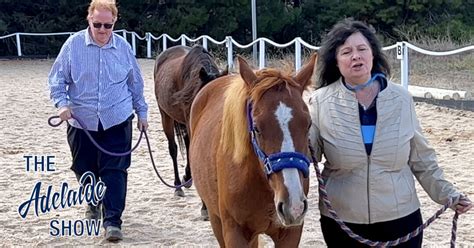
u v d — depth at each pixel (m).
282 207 3.30
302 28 31.06
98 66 5.71
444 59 18.36
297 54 15.19
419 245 3.74
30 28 29.84
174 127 7.56
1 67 24.19
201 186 4.45
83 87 5.70
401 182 3.66
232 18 29.66
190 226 6.24
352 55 3.56
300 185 3.32
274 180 3.41
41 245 5.77
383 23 31.03
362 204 3.65
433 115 11.77
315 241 5.63
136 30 29.50
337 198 3.71
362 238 3.58
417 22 30.20
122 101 5.80
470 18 31.19
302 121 3.44
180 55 7.78
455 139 9.78
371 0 30.27
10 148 10.07
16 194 7.48
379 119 3.57
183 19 28.73
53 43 29.61
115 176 5.84
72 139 5.86
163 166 8.85
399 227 3.69
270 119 3.43
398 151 3.58
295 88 3.56
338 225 3.78
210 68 6.78
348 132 3.59
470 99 12.50
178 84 7.00
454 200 3.64
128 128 5.88
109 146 5.79
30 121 12.52
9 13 30.27
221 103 4.52
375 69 3.71
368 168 3.61
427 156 3.71
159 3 30.06
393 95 3.60
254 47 21.20
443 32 28.89
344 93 3.62
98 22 5.64
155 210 6.79
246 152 3.71
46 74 21.30
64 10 30.44
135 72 5.96
